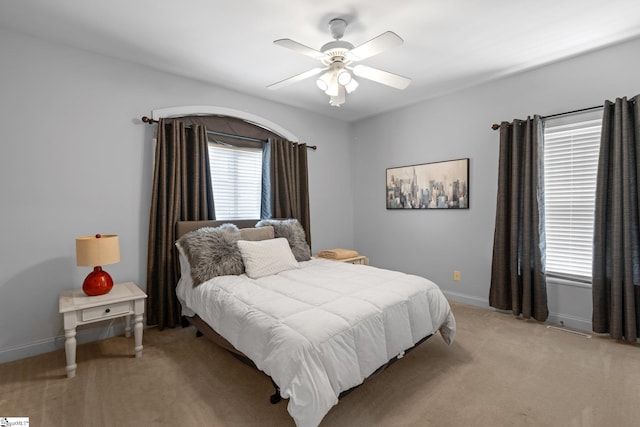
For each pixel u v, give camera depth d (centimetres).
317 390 150
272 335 172
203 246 278
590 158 289
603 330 272
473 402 186
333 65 226
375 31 245
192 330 299
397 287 234
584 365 226
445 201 388
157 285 302
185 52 277
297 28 241
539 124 304
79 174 269
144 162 303
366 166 483
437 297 247
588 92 284
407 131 427
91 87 274
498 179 332
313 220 451
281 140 399
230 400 190
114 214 286
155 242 300
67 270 263
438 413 177
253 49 273
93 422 170
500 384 204
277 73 320
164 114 312
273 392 199
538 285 305
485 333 284
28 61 246
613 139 264
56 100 258
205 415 177
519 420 170
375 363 185
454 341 268
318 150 455
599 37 256
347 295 218
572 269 303
